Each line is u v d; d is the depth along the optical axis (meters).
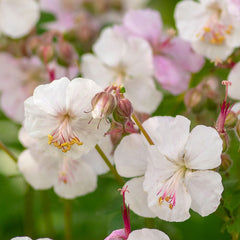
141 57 0.46
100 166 0.43
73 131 0.39
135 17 0.49
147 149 0.39
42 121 0.39
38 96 0.39
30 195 0.50
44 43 0.47
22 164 0.44
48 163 0.44
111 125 0.41
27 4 0.49
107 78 0.46
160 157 0.39
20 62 0.50
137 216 0.43
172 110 0.47
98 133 0.39
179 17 0.45
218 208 0.41
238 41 0.44
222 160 0.39
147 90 0.46
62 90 0.39
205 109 0.44
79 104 0.39
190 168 0.39
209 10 0.45
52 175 0.44
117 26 0.48
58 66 0.48
